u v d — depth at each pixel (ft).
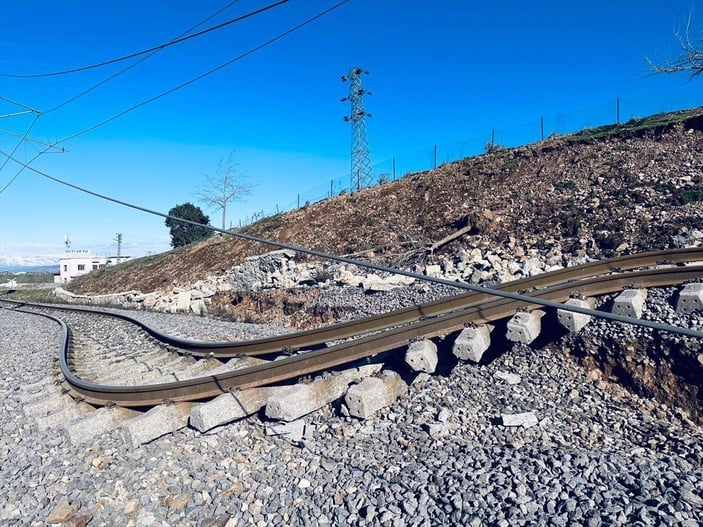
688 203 44.86
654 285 25.66
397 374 25.08
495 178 72.59
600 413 21.86
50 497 18.83
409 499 16.61
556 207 55.42
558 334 26.21
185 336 45.83
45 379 35.35
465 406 23.13
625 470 16.90
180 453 21.71
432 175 84.58
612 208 49.83
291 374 25.54
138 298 91.61
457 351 23.53
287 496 18.40
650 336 23.39
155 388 25.67
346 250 69.56
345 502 17.48
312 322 49.34
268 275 67.72
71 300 138.92
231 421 24.03
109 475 20.01
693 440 19.04
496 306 25.77
